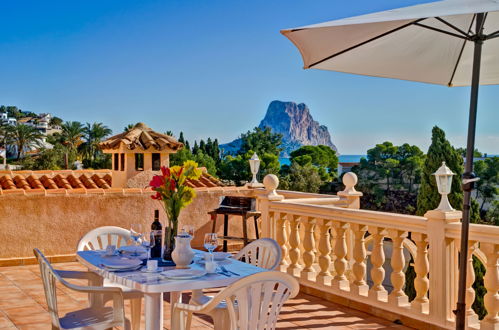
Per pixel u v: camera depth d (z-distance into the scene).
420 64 4.50
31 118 119.25
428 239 4.95
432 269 4.91
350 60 4.27
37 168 70.75
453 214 4.77
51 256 8.27
